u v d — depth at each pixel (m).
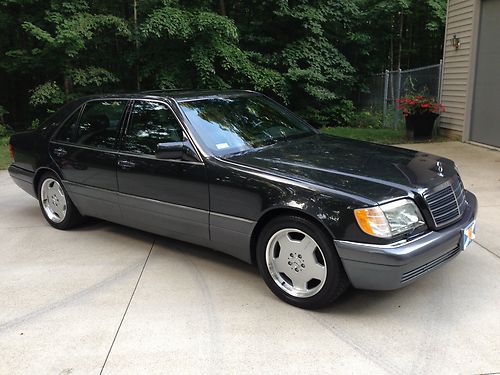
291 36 13.96
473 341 2.93
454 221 3.41
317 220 3.16
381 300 3.47
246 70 12.59
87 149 4.63
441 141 9.94
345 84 14.27
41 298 3.63
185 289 3.72
